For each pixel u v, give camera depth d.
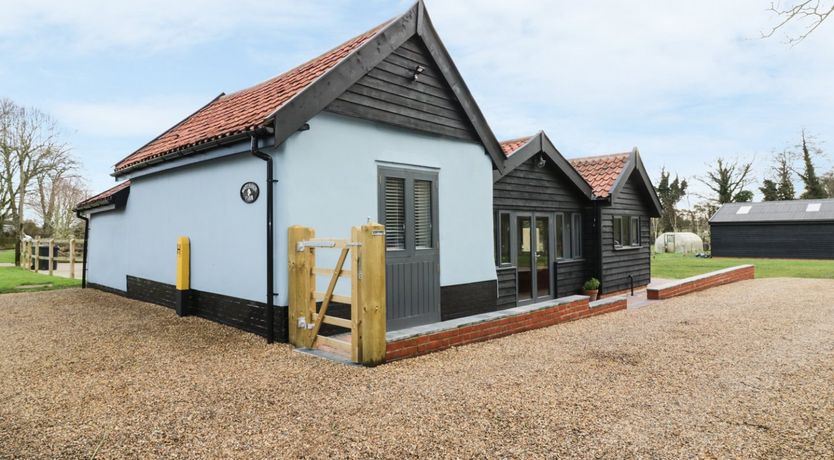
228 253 7.15
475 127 8.80
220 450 3.26
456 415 3.88
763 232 33.38
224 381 4.70
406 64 7.66
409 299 7.68
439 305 8.19
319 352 5.75
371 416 3.85
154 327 7.21
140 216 9.95
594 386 4.67
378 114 7.18
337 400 4.20
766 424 3.77
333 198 6.65
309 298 5.94
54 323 7.66
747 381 4.87
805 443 3.43
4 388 4.54
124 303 9.63
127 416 3.84
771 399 4.34
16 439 3.42
